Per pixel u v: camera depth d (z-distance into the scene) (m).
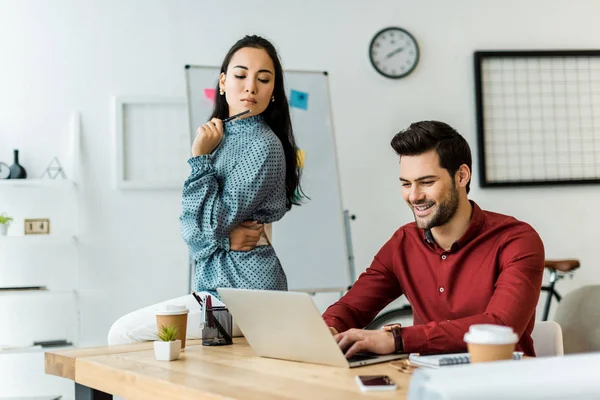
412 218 4.18
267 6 4.10
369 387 1.09
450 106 4.25
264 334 1.44
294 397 1.05
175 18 4.02
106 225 3.90
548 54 4.31
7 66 3.86
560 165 4.34
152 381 1.24
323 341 1.32
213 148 2.08
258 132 2.06
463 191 1.76
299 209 3.65
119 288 3.90
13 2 3.88
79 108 3.91
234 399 1.05
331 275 3.63
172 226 3.97
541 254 1.69
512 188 4.29
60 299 3.84
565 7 4.39
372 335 1.44
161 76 3.99
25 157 3.85
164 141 3.97
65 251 3.88
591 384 0.68
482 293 1.73
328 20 4.15
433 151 1.70
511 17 4.34
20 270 3.82
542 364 0.70
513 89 4.32
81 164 3.89
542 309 4.26
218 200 1.98
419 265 1.84
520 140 4.31
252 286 2.04
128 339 2.09
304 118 3.74
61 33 3.92
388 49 4.19
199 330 2.03
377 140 4.17
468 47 4.29
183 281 3.97
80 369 1.49
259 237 2.08
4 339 3.77
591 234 4.34
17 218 3.83
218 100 2.23
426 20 4.25
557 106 4.35
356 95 4.16
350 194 4.13
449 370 0.69
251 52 2.13
